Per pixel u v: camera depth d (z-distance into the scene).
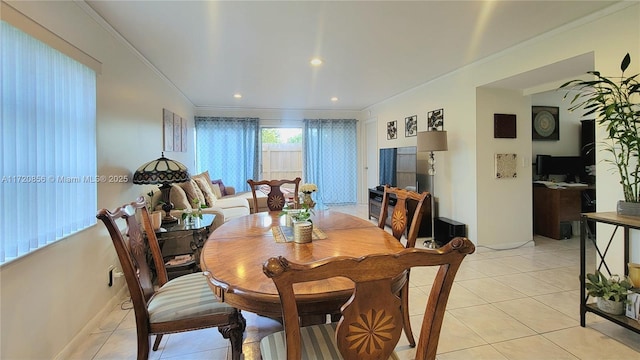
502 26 2.58
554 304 2.33
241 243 1.64
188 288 1.62
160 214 2.80
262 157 6.98
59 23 1.80
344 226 2.03
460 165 3.85
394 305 0.87
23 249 1.49
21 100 1.49
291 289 0.78
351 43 2.93
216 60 3.38
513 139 3.72
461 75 3.78
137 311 1.36
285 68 3.72
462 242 0.86
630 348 1.80
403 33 2.71
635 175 1.97
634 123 1.94
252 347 1.91
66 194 1.83
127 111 2.80
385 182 5.30
